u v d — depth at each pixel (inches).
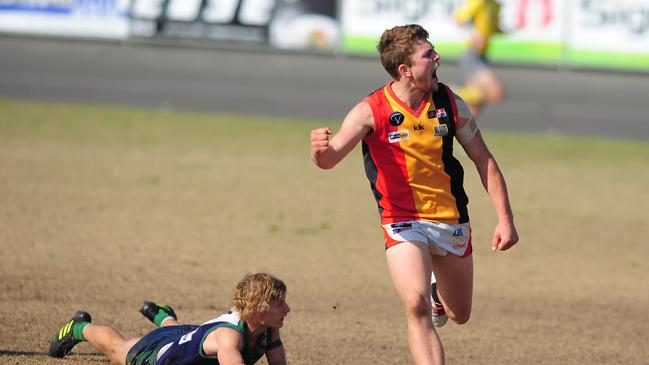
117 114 2903.5
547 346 1017.5
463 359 956.6
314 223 1641.2
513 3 3157.0
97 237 1429.6
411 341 724.0
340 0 3206.2
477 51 2957.7
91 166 2048.5
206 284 1199.6
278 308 718.5
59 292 1119.0
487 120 3144.7
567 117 3169.3
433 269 811.4
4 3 3213.6
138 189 1839.3
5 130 2464.3
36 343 918.4
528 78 3198.8
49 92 3125.0
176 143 2450.8
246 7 3223.4
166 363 743.1
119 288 1153.4
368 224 1660.9
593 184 2202.3
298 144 2556.6
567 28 3174.2
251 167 2178.9
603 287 1307.8
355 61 3228.3
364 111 764.0
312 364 905.5
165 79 3253.0
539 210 1867.6
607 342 1043.3
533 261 1449.3
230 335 714.2
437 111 767.1
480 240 1574.8
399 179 772.0
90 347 921.5
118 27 3238.2
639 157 2664.9
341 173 2202.3
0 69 3216.0
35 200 1670.8
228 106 3144.7
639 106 3174.2
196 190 1871.3
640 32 3147.1
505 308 1175.0
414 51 746.8
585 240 1620.3
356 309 1127.6
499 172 784.3
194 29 3245.6
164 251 1369.3
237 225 1585.9
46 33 3225.9
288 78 3255.4
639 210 1916.8
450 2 3137.3
